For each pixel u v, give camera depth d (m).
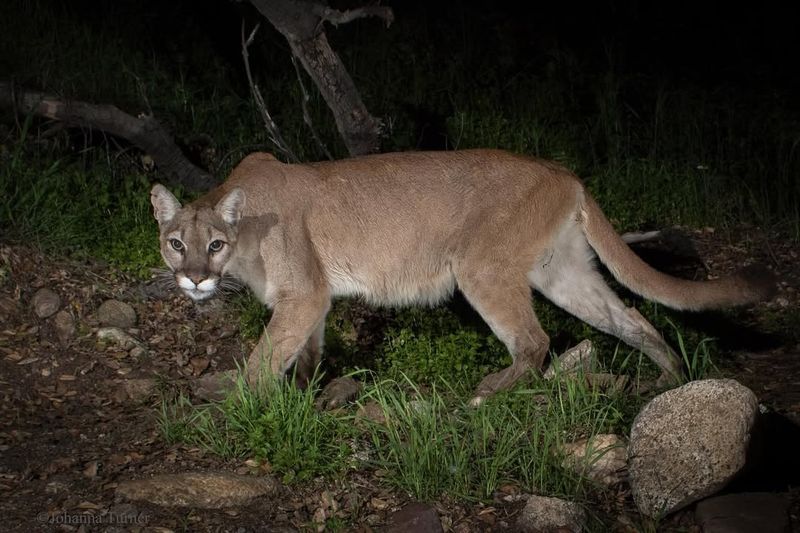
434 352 3.41
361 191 3.22
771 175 4.79
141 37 5.21
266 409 2.88
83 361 3.33
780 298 4.01
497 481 2.73
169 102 4.71
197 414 2.91
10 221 3.80
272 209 3.12
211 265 2.99
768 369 3.49
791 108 5.30
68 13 5.26
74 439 2.90
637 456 2.67
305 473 2.71
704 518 2.58
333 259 3.22
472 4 6.04
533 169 3.23
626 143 4.89
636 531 2.57
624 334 3.30
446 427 2.85
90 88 4.67
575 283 3.32
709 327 3.82
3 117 4.23
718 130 4.97
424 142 4.78
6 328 3.42
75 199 3.97
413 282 3.29
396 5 5.86
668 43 5.87
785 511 2.57
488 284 3.19
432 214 3.23
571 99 5.18
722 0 6.30
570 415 2.95
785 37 6.02
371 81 5.17
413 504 2.62
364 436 2.94
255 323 3.56
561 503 2.59
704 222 4.57
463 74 5.34
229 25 5.29
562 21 6.01
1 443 2.86
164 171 4.17
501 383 3.13
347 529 2.54
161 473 2.72
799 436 2.96
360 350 3.56
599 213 3.26
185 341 3.53
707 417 2.62
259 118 4.73
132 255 3.79
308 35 3.73
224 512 2.58
